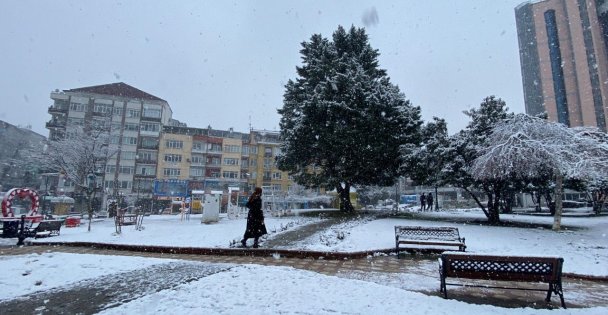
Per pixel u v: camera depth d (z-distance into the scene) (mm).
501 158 15500
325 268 8406
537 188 19234
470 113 19297
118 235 14188
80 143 29500
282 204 33594
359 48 29031
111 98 65250
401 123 24438
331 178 26172
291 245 11086
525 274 5957
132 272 7312
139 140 65812
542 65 77188
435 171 20609
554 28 75562
